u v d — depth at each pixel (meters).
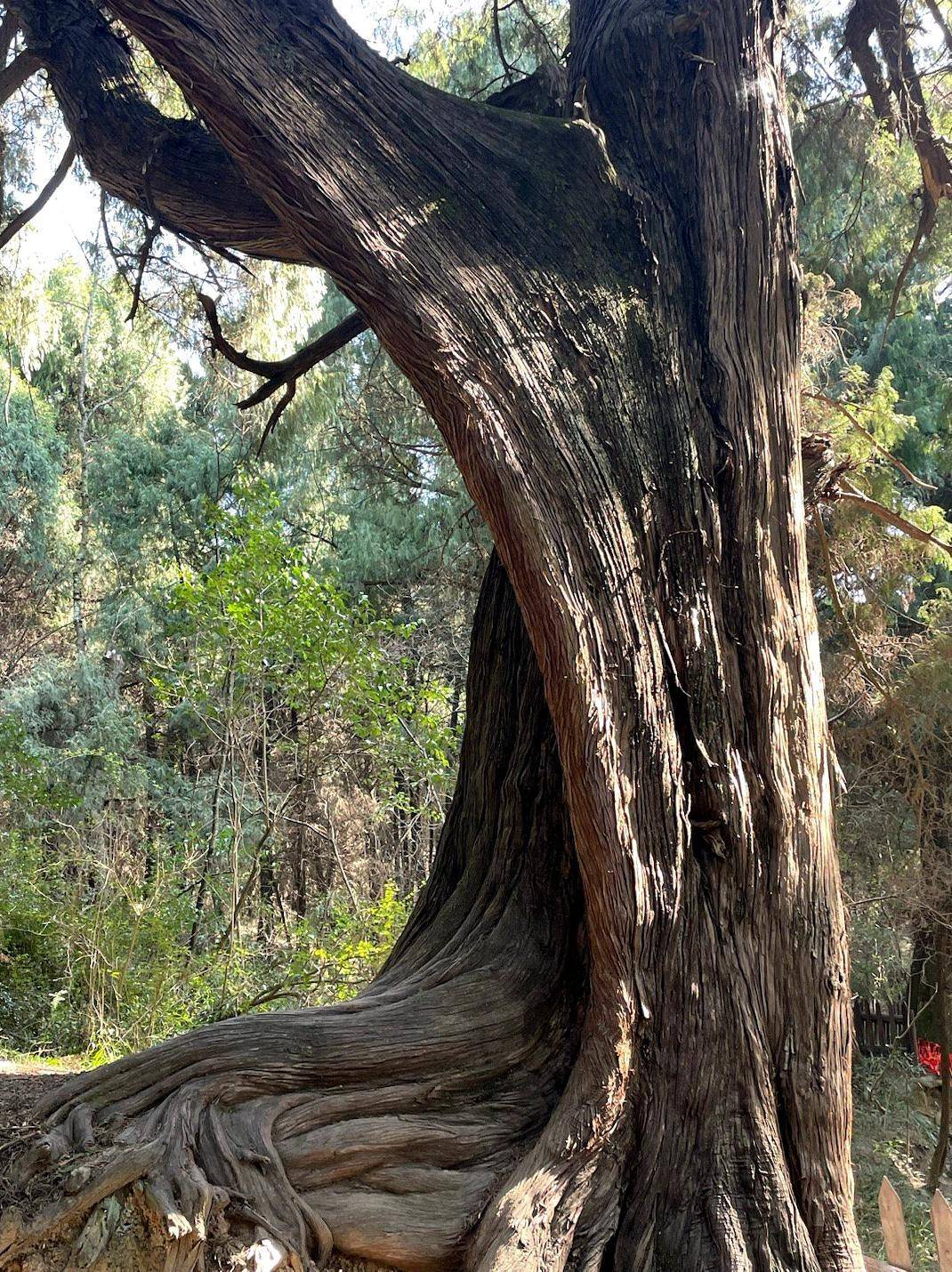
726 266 4.67
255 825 13.63
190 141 5.01
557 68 5.00
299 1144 3.74
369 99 4.16
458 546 15.87
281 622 9.59
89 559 20.34
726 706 4.25
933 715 11.43
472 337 3.95
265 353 8.54
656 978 4.04
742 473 4.48
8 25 5.76
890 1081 13.76
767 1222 3.88
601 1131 3.89
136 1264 3.22
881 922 13.26
